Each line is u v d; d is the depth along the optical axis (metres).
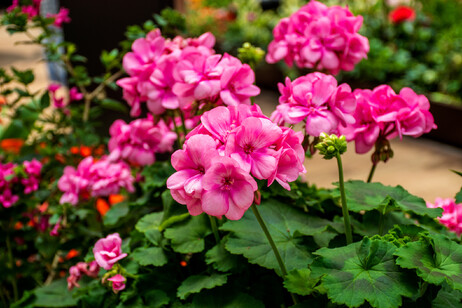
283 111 0.81
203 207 0.67
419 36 3.48
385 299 0.65
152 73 0.88
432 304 0.71
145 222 0.96
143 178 1.11
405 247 0.68
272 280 0.85
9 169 1.11
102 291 0.94
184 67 0.84
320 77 0.81
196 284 0.81
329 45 0.91
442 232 0.88
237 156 0.67
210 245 0.89
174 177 0.68
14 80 1.25
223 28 4.52
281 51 0.96
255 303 0.80
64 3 1.39
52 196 1.23
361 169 2.28
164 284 0.88
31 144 1.29
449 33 3.43
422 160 2.42
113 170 1.04
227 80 0.82
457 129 2.58
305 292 0.72
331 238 0.86
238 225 0.85
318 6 0.94
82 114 1.33
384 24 3.59
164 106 0.87
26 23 1.15
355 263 0.69
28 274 1.17
